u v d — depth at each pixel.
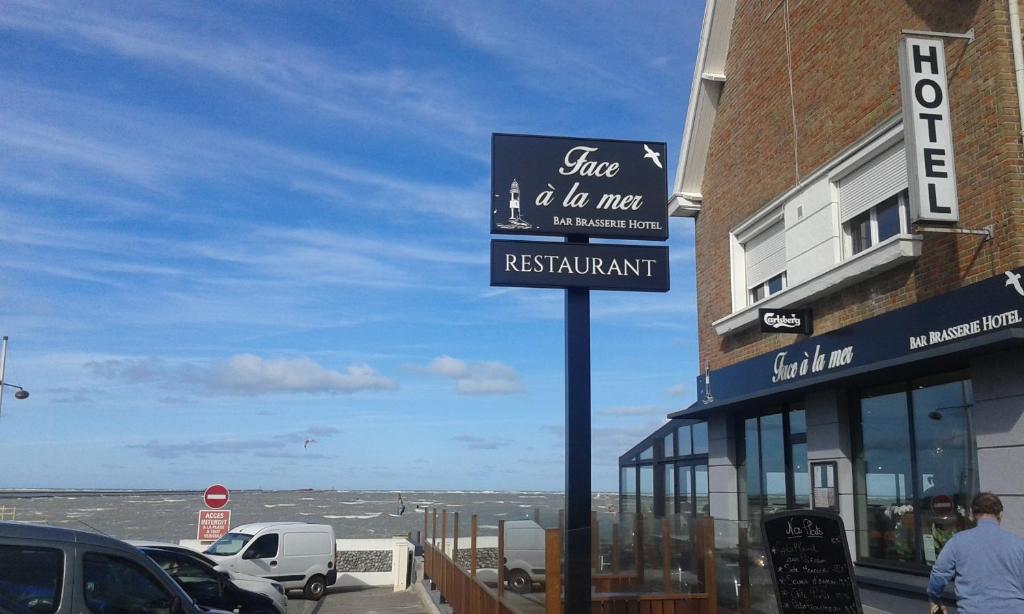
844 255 12.59
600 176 11.01
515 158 10.88
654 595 10.24
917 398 11.17
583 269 10.55
